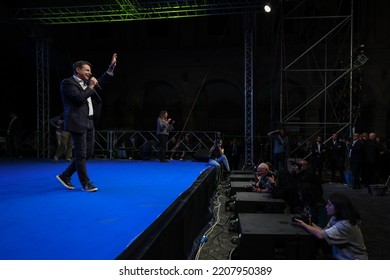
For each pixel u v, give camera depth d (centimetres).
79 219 313
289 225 384
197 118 2209
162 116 1182
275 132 1264
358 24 2005
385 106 1991
